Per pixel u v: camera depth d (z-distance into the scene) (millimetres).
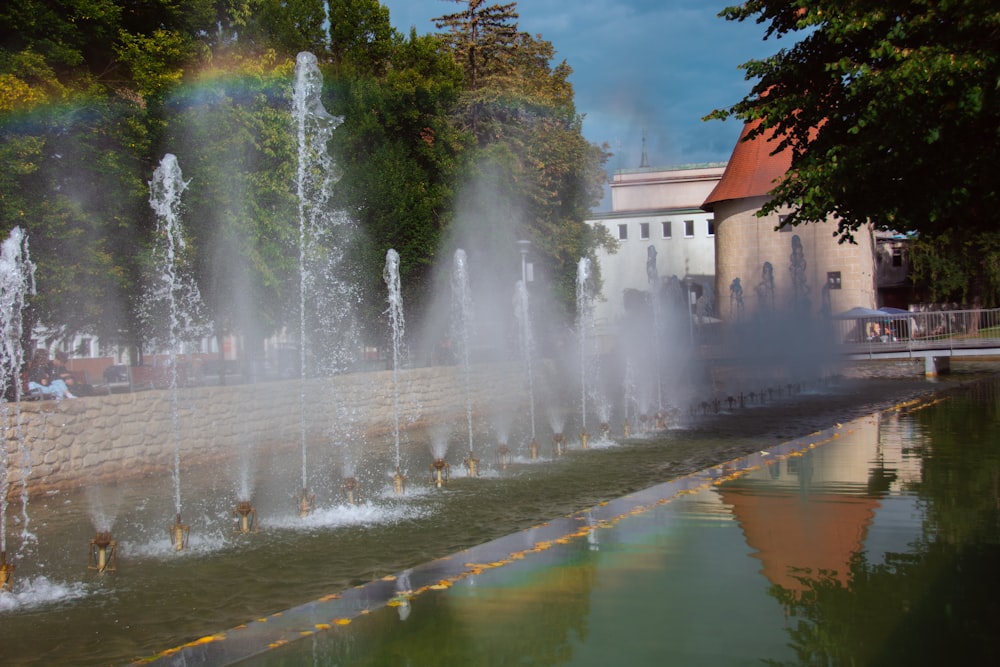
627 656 4613
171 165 15797
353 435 17875
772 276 45781
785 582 5879
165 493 11680
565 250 32000
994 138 10484
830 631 4914
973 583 5727
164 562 7629
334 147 23781
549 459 13797
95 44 18719
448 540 8250
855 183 11562
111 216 16484
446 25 41250
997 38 10180
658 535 7309
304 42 33094
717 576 6062
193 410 14102
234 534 8750
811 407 21391
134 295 18266
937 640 4730
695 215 60344
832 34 11406
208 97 18719
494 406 23391
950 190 11031
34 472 11422
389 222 24281
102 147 16719
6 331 13922
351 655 4773
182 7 20891
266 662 4711
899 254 60062
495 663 4578
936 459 11383
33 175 15055
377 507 9984
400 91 26656
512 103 32094
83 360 35438
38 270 14750
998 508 8117
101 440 12453
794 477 10141
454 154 27641
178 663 4738
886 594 5555
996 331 31500
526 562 6586
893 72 10266
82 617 6090
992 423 15875
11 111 14539
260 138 19453
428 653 4758
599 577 6113
